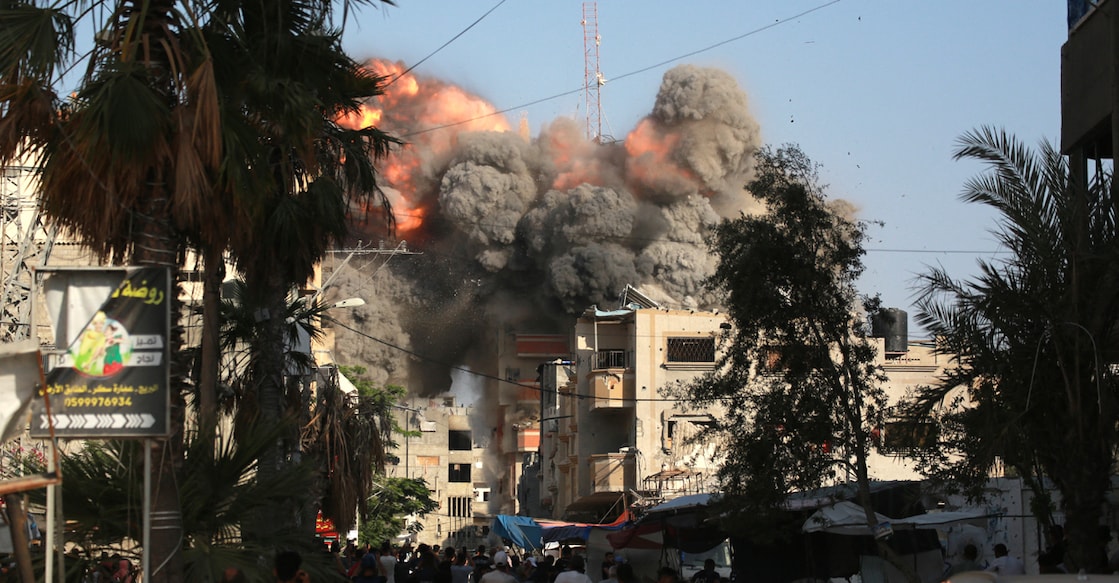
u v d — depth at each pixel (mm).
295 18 14359
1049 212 15992
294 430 20781
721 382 21250
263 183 13375
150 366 10414
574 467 58750
